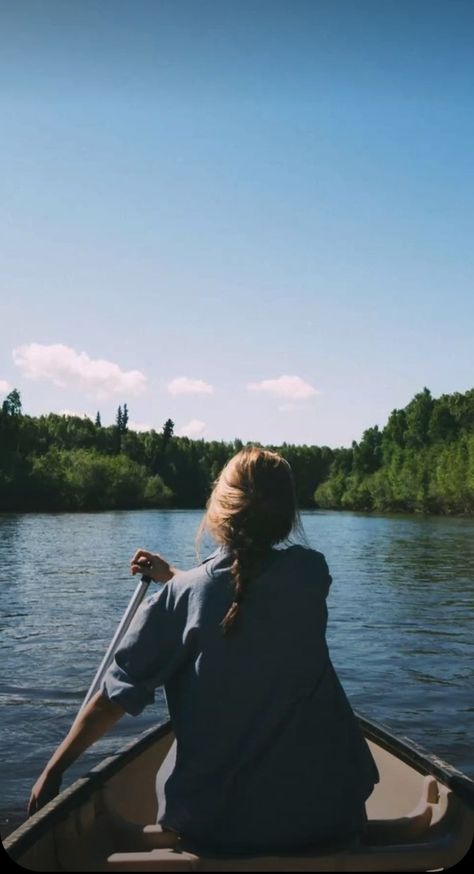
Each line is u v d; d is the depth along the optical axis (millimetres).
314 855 1875
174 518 65125
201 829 1888
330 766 1934
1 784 5285
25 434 96500
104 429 131375
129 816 2695
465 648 10328
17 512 78188
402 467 108438
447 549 31703
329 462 147750
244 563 1942
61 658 9359
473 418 113125
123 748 2826
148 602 2031
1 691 7754
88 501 90438
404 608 14164
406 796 2893
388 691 8008
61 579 18500
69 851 2221
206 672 1908
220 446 139500
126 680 1979
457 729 6684
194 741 1909
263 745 1899
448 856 2023
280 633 1917
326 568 2027
